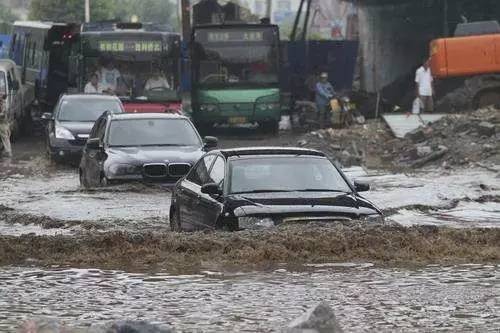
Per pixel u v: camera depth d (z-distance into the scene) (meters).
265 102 72.62
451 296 19.69
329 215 25.05
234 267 22.88
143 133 41.88
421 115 65.06
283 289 20.41
